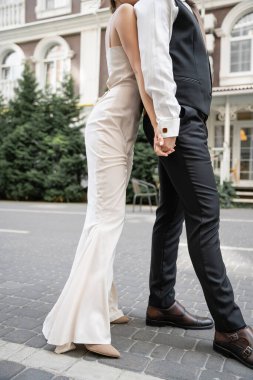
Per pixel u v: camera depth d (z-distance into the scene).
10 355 1.65
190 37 1.72
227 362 1.62
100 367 1.55
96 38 15.25
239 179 14.27
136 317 2.18
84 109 15.27
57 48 16.38
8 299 2.50
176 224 2.01
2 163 13.03
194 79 1.70
